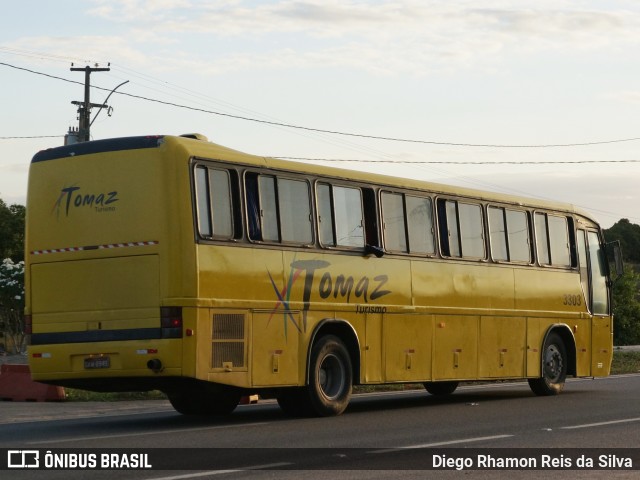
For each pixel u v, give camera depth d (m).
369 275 19.58
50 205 17.47
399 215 20.41
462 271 21.77
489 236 22.62
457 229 21.78
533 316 23.70
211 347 16.70
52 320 17.28
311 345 18.36
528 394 24.89
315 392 18.39
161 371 16.34
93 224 17.03
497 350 22.62
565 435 15.27
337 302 18.91
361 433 15.68
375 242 19.78
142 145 16.80
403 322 20.25
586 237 25.88
